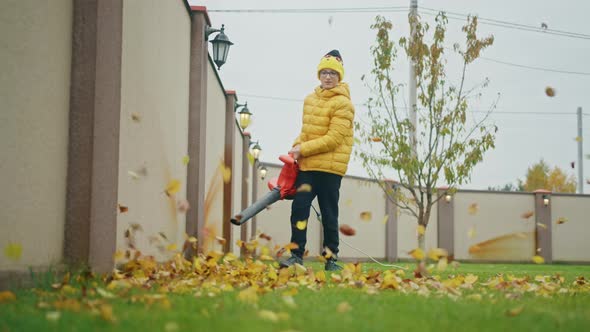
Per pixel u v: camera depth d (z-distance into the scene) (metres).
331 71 5.31
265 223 17.72
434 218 21.73
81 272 3.15
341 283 3.77
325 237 5.33
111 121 3.35
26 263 2.89
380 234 19.83
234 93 10.87
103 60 3.36
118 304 2.34
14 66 2.83
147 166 4.35
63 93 3.26
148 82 4.35
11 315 2.00
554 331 1.96
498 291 3.53
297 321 1.96
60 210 3.25
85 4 3.36
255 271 4.03
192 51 6.47
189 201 6.29
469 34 10.85
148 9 4.30
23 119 2.89
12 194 2.79
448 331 1.90
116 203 3.34
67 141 3.31
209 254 4.18
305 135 5.34
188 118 6.35
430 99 10.97
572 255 23.47
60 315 1.99
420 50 10.84
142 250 4.22
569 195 23.59
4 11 2.77
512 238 22.75
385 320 2.07
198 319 1.96
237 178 12.77
